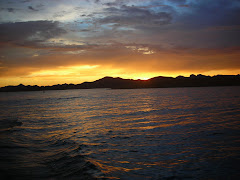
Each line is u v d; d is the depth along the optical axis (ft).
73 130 53.88
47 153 32.53
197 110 88.79
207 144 35.63
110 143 38.83
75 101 215.10
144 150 33.58
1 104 189.16
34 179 21.59
